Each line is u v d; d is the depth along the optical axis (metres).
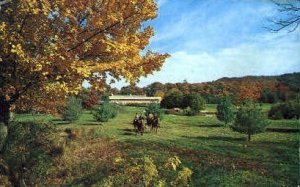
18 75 13.44
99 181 20.02
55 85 12.74
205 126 46.88
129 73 13.31
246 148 30.23
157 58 14.09
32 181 20.39
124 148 29.47
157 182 11.72
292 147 30.17
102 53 13.60
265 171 22.69
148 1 13.34
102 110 47.91
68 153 25.12
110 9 12.95
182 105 71.25
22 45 12.92
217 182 20.44
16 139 21.67
